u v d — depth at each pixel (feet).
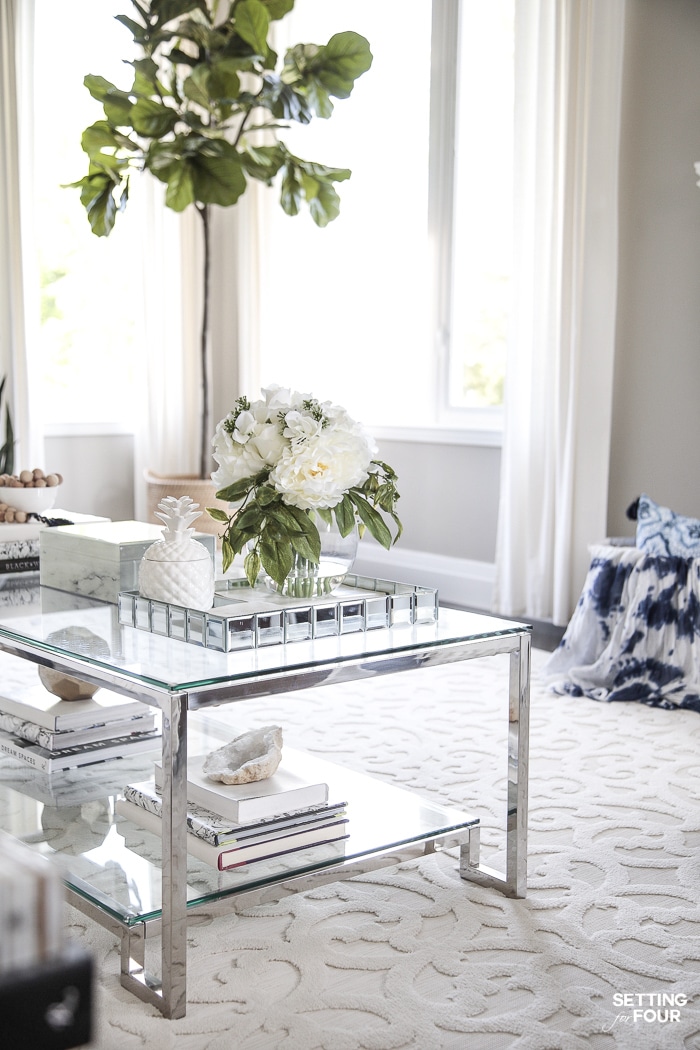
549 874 6.58
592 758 8.88
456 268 15.66
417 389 16.61
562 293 13.26
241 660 5.33
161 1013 5.02
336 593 6.58
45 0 17.63
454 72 15.30
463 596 15.67
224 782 5.73
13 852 2.22
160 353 18.24
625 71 13.21
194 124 14.47
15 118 16.98
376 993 5.19
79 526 7.94
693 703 10.34
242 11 13.96
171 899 4.92
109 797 6.39
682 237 12.77
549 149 13.43
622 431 13.57
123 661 5.33
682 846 7.02
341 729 9.57
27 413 17.40
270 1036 4.84
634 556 11.03
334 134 17.29
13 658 12.29
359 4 16.66
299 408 6.10
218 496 6.18
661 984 5.29
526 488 14.15
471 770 8.45
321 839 5.77
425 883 6.50
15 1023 2.05
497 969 5.41
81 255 18.44
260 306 18.07
